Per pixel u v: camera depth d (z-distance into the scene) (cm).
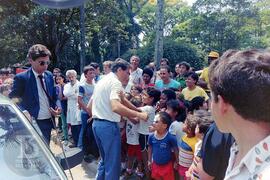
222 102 130
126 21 2366
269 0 2995
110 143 455
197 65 2172
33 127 281
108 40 2344
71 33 1912
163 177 450
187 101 533
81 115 661
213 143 237
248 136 125
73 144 764
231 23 2847
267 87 119
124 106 439
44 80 488
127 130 548
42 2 438
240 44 2830
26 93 476
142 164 541
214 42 2891
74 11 1845
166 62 747
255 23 2869
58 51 1916
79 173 617
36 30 1833
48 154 260
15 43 1852
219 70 130
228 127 133
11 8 1802
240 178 123
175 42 2231
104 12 1964
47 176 243
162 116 443
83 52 1752
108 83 450
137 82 716
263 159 117
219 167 237
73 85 766
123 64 454
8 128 270
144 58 2136
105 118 453
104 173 469
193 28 2992
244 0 2847
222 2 2877
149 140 468
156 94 521
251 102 120
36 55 464
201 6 2945
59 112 496
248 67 123
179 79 727
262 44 2780
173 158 448
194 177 286
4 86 615
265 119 121
